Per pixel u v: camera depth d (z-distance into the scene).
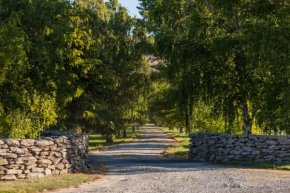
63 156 13.16
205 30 20.09
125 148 31.81
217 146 18.39
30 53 18.14
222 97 20.67
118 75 40.75
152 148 31.89
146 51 40.62
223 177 11.53
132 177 12.33
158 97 46.84
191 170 13.95
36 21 17.66
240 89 19.75
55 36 18.33
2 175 10.62
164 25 23.58
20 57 15.47
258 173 12.52
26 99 17.98
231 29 20.25
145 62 42.72
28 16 17.31
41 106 18.42
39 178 11.30
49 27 17.91
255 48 17.53
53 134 17.41
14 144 11.09
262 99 19.92
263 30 17.72
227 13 19.36
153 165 16.45
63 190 9.72
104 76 28.64
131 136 57.66
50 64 18.98
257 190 9.00
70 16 19.70
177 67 20.72
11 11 16.31
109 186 10.45
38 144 11.85
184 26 23.12
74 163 14.14
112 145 37.59
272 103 19.00
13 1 16.92
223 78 20.31
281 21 17.77
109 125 34.69
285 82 18.30
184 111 21.23
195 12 20.89
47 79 18.95
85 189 9.94
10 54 13.80
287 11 17.81
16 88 17.91
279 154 16.30
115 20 42.00
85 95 27.84
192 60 20.31
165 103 46.19
